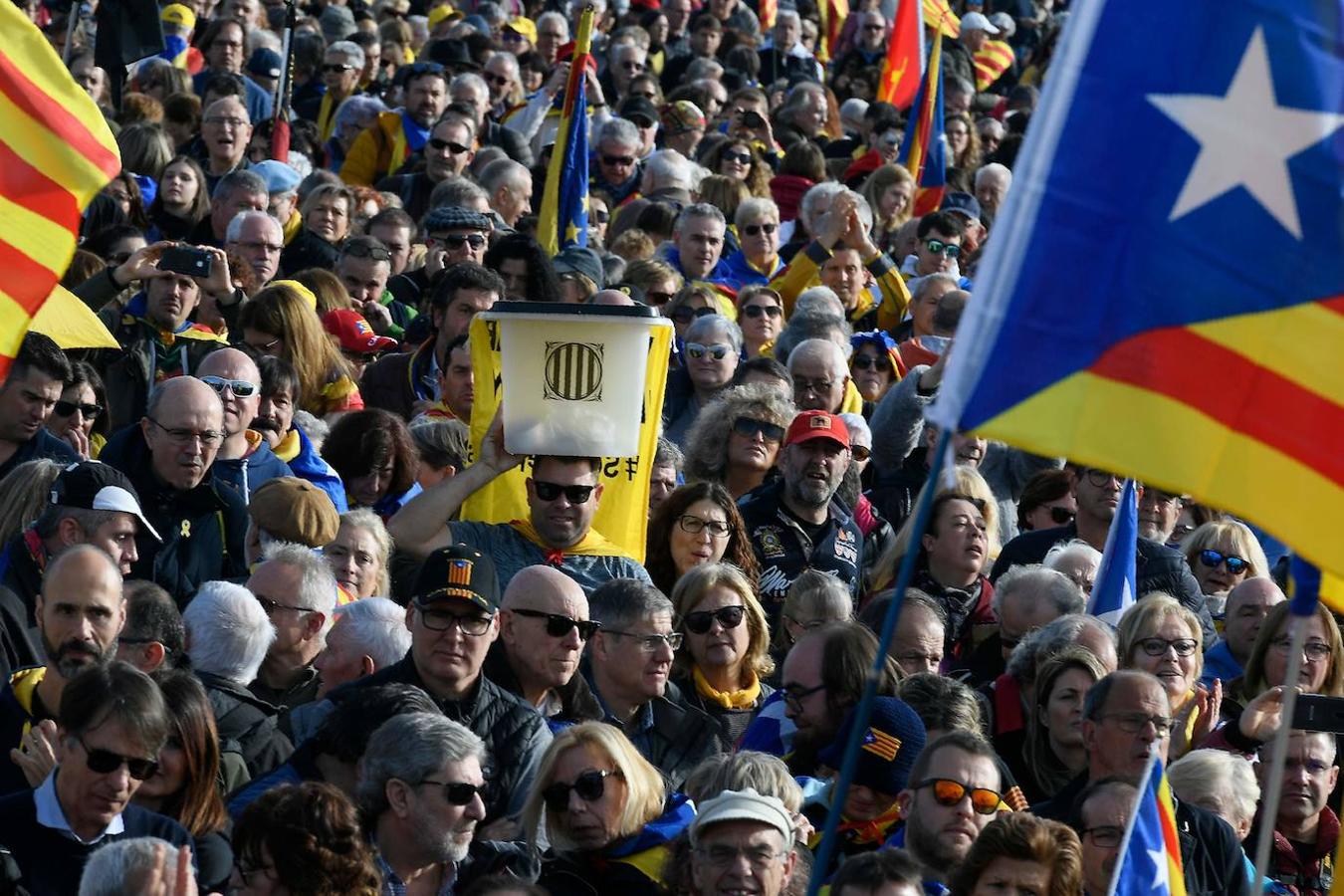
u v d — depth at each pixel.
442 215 47.84
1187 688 33.00
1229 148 18.58
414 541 32.75
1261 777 31.62
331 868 22.03
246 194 47.81
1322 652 34.75
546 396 32.62
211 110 55.22
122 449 32.94
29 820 22.70
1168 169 18.55
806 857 25.23
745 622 31.62
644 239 54.09
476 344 35.16
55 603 25.83
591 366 32.66
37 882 22.47
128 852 20.62
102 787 22.61
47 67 24.41
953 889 24.33
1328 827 31.53
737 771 25.12
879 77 86.94
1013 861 23.88
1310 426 18.34
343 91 69.25
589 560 33.41
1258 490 18.33
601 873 25.20
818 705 28.94
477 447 34.97
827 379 43.03
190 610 27.80
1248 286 18.45
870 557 39.91
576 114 53.53
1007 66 95.94
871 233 61.38
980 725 29.39
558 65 68.31
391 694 25.36
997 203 69.75
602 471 34.16
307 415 38.06
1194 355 18.44
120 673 22.84
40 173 24.20
